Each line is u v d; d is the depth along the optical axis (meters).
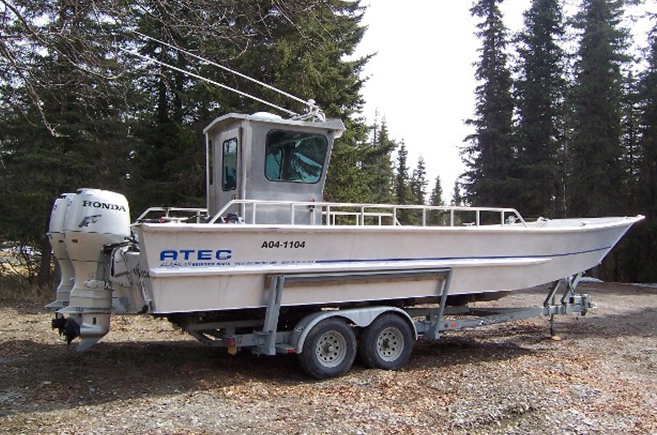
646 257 25.20
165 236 5.50
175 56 14.59
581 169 25.52
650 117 25.30
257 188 6.86
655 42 25.73
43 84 7.35
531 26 27.61
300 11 8.70
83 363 6.93
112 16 7.26
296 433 4.55
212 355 7.50
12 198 13.59
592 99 25.09
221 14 8.30
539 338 8.95
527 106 26.84
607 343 8.58
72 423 4.73
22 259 16.17
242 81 14.12
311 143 7.18
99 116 13.90
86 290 6.20
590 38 25.50
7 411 5.04
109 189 14.29
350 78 18.48
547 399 5.53
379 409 5.19
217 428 4.65
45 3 7.32
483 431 4.69
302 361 6.21
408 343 6.95
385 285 6.84
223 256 5.80
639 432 4.71
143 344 8.21
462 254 7.31
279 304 6.12
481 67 27.64
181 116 17.20
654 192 25.06
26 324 9.78
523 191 25.53
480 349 8.09
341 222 16.61
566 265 8.41
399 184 55.69
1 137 13.82
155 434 4.50
